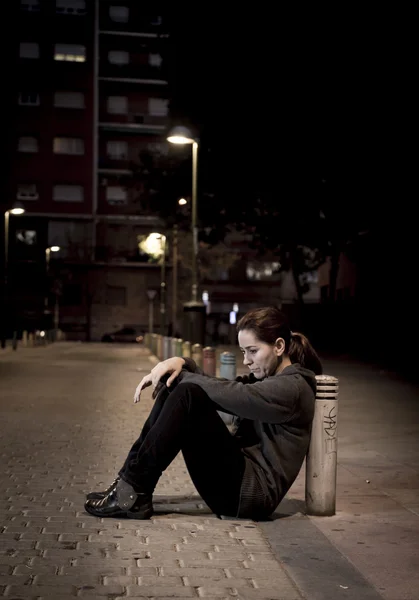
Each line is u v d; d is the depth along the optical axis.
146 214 66.62
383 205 32.03
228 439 4.95
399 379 19.97
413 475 7.10
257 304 75.94
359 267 39.28
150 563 4.20
